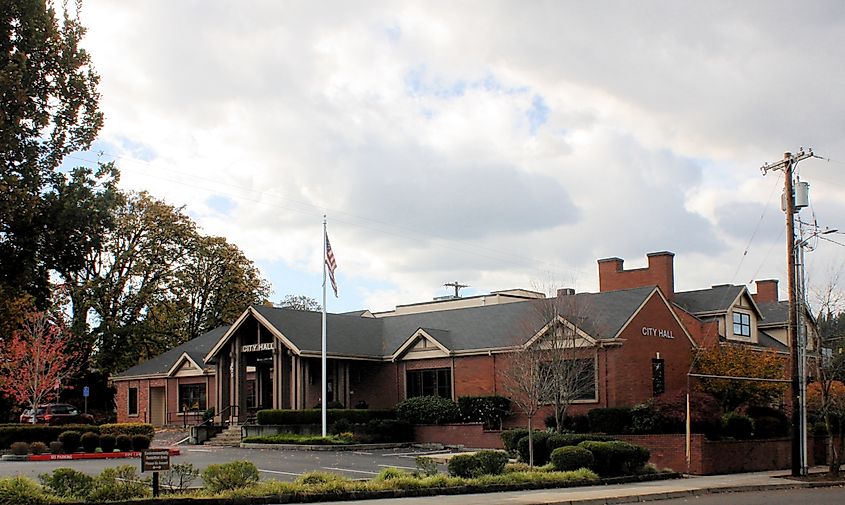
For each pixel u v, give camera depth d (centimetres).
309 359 4322
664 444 3203
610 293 4122
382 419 4166
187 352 5291
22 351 4666
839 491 2591
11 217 1394
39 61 1451
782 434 3731
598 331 3747
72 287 5353
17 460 3169
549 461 2992
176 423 5291
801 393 3138
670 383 4009
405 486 2167
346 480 2164
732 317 4703
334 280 3978
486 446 3825
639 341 3859
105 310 5953
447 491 2184
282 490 1973
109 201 1573
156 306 6206
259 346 4353
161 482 2069
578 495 2186
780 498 2298
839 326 3572
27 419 5191
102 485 1820
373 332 4775
